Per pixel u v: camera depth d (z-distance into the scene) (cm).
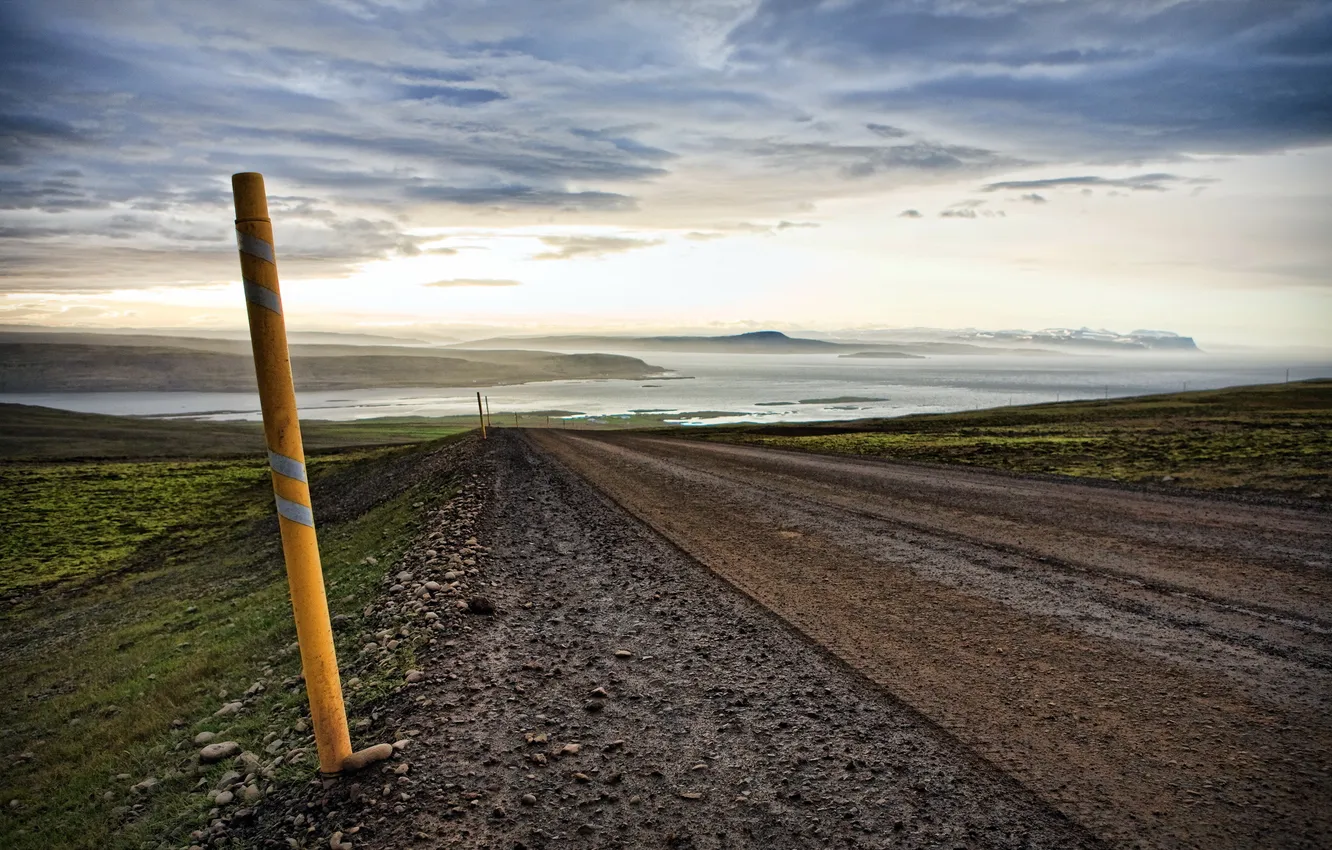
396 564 1209
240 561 2625
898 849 354
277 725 656
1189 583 784
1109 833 355
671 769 447
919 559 955
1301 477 1544
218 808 502
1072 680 545
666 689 572
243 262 414
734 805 403
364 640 817
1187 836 350
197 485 6147
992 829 364
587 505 1570
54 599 2900
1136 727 466
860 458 2577
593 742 488
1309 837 345
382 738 515
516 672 623
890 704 519
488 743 493
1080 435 3553
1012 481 1717
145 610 2156
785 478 1911
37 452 12056
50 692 1389
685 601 816
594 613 791
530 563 1045
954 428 5134
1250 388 10788
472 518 1435
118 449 12556
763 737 481
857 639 660
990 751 444
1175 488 1505
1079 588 785
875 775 423
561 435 4850
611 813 403
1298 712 478
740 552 1050
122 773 713
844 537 1119
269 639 1106
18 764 925
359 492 3700
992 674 564
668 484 1880
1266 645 598
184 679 1045
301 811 446
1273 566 840
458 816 407
